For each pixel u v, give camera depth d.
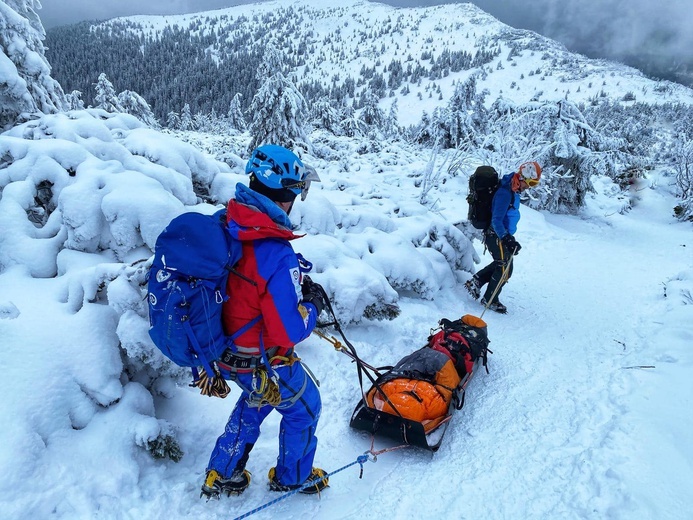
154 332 2.04
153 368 2.99
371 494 2.82
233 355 2.24
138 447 2.75
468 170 12.45
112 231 3.63
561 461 3.05
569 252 8.58
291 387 2.38
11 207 3.71
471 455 3.18
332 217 5.59
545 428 3.45
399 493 2.83
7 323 2.79
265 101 14.95
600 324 5.46
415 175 12.29
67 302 3.14
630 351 4.68
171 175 4.40
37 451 2.38
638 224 11.92
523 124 11.77
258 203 2.14
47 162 3.99
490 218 5.72
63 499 2.34
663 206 14.76
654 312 5.76
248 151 15.67
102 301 3.22
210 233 2.00
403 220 6.94
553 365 4.46
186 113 54.88
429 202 10.18
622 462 2.90
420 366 3.63
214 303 2.05
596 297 6.38
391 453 3.21
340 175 11.76
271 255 2.08
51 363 2.68
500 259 5.65
